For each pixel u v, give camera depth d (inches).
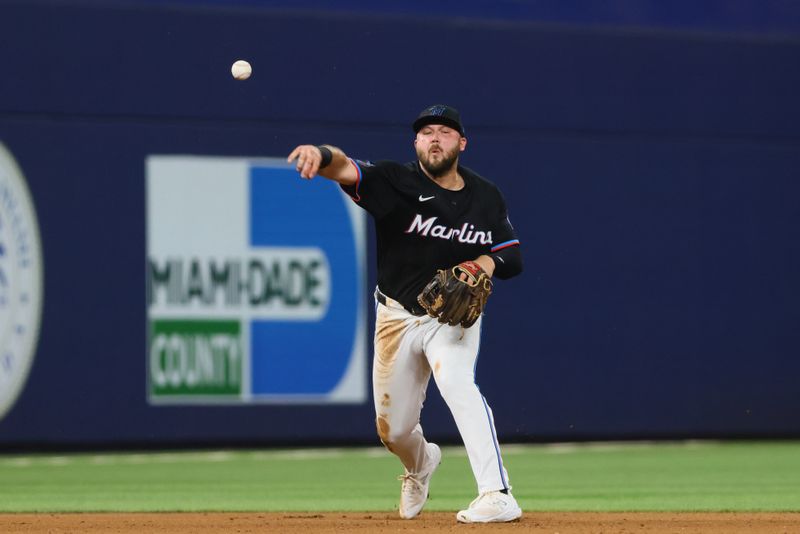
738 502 1219.9
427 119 852.0
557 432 2030.0
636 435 2071.9
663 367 2084.2
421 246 861.2
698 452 1956.2
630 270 2073.1
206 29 1898.4
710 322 2110.0
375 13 1978.3
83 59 1844.2
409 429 894.4
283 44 1930.4
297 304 1910.7
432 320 860.6
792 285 2150.6
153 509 1141.1
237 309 1883.6
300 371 1910.7
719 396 2111.2
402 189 852.6
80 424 1824.6
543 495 1312.7
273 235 1904.5
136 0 1870.1
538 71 2044.8
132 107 1857.8
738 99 2137.1
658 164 2094.0
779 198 2150.6
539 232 2032.5
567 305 2042.3
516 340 2015.3
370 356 1948.8
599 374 2054.6
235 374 1883.6
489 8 2030.0
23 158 1812.3
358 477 1560.0
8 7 1815.9
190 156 1876.2
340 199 1935.3
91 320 1833.2
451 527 844.0
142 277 1851.6
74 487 1427.2
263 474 1600.6
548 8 2057.1
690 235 2105.1
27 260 1808.6
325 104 1946.4
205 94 1889.8
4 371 1795.0
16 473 1614.2
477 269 850.1
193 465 1734.7
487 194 882.8
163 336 1857.8
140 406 1846.7
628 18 2091.5
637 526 863.7
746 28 2149.4
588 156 2062.0
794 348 2150.6
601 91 2071.9
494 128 2018.9
